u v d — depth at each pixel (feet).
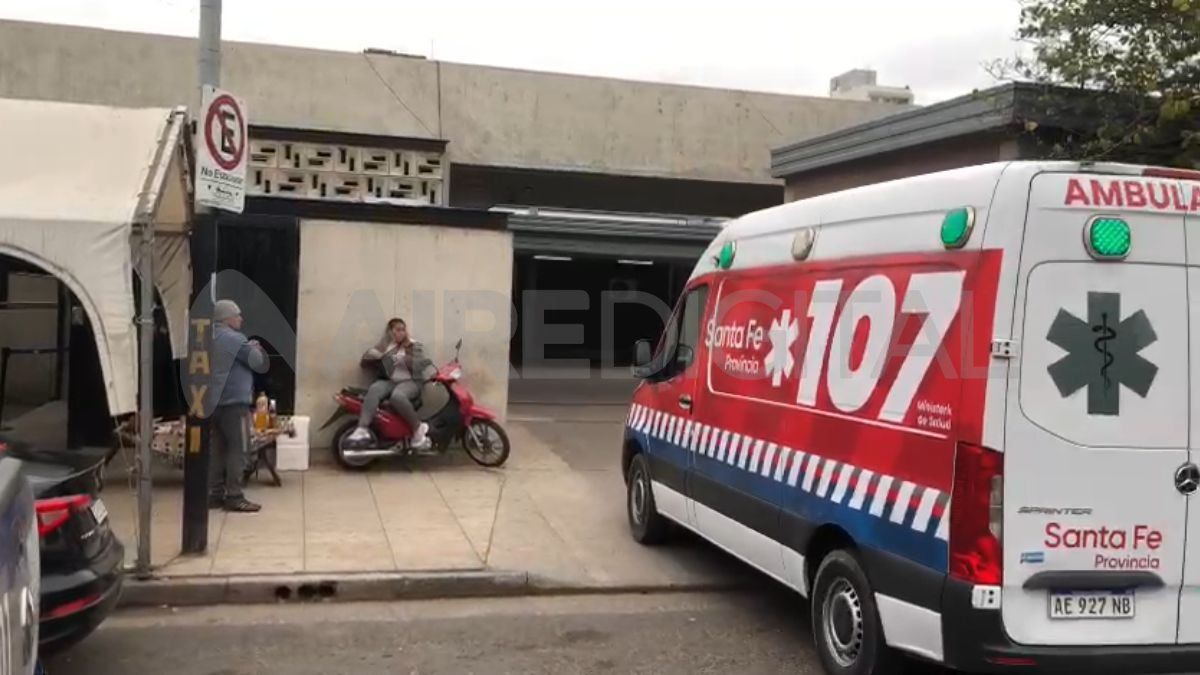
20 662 9.12
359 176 44.47
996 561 14.20
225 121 22.85
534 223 63.31
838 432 17.35
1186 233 15.02
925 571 14.88
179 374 30.07
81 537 15.72
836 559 17.21
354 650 19.19
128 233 20.02
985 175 14.94
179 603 21.31
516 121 58.44
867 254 17.28
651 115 60.64
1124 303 14.73
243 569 22.53
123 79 52.08
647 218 65.26
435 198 45.32
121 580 17.07
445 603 22.25
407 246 36.11
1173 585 14.80
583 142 59.57
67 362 36.40
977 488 14.25
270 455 32.42
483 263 36.86
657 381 26.13
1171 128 30.83
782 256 20.17
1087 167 14.78
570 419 51.47
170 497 29.37
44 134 23.32
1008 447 14.26
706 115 61.41
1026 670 14.20
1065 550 14.42
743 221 22.82
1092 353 14.58
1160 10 29.73
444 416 34.60
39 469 15.76
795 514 18.42
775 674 18.31
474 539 26.05
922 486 15.14
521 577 22.98
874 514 16.10
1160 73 30.60
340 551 24.32
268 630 20.12
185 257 27.71
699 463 22.68
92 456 17.37
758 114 62.18
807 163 47.01
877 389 16.44
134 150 23.26
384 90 56.13
